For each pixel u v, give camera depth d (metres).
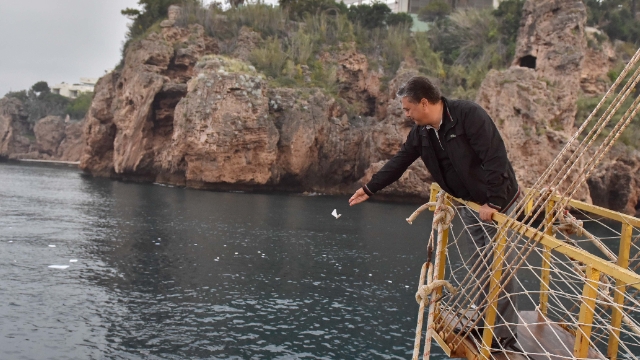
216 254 24.44
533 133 42.03
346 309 17.31
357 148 57.88
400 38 66.69
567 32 46.84
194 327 15.10
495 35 64.44
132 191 50.62
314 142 55.91
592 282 3.13
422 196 50.19
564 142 41.84
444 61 68.44
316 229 32.62
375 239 30.12
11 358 12.46
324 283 20.34
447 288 4.52
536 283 19.59
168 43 63.25
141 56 61.72
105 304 16.72
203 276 20.58
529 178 41.50
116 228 29.86
